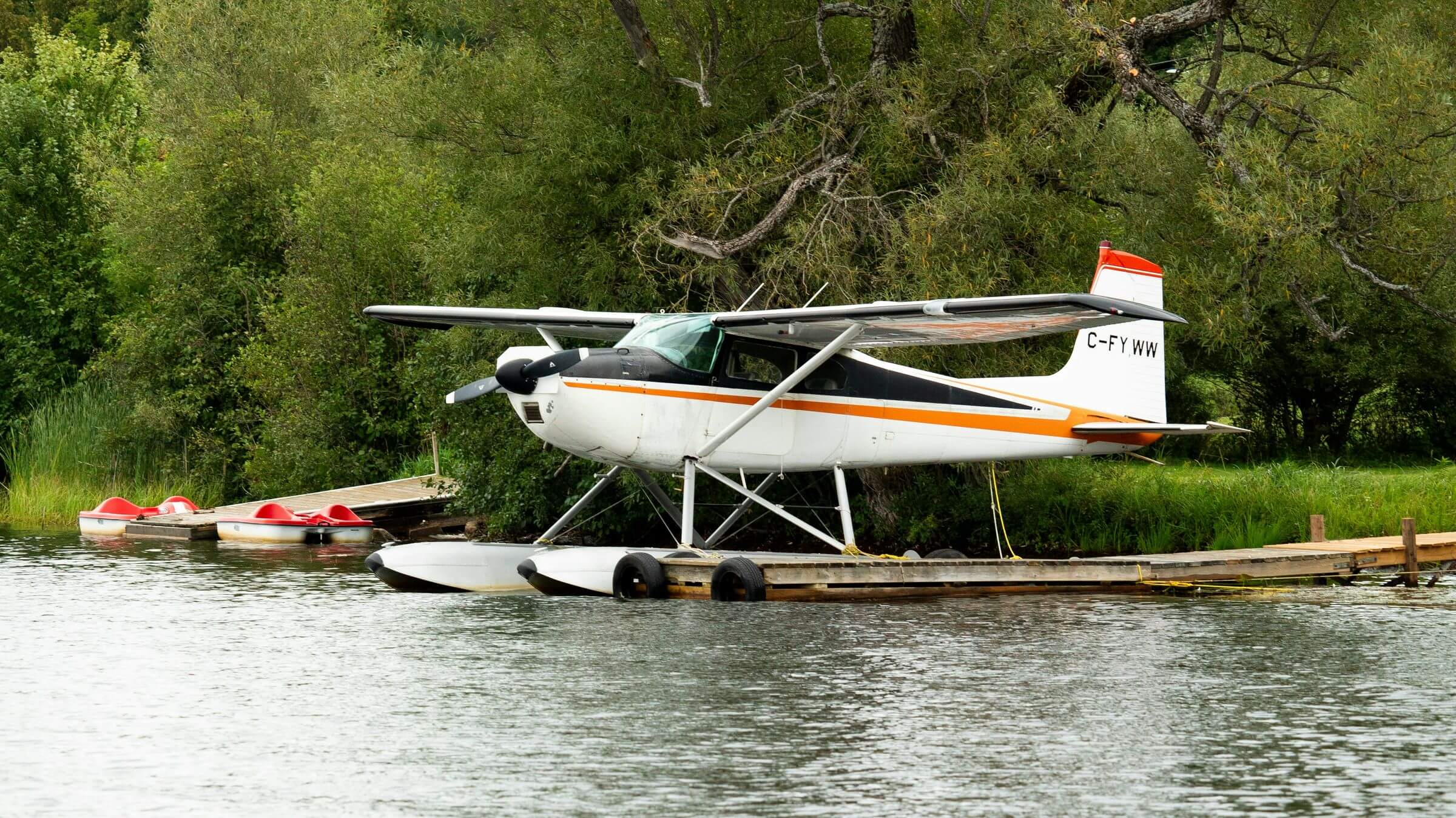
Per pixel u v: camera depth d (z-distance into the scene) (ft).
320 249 199.72
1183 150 126.82
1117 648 79.15
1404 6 116.47
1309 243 109.09
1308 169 117.91
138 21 414.62
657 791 49.08
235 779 50.93
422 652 78.23
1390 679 69.51
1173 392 208.85
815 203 134.41
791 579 99.50
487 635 84.28
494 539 160.15
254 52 282.36
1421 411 208.85
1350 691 66.13
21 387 231.71
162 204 218.18
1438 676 70.38
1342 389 204.13
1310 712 61.52
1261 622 90.17
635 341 109.29
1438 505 139.74
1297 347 196.03
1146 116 140.67
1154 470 173.88
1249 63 136.77
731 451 108.68
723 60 142.82
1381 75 107.24
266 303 217.15
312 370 196.34
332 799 48.32
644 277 138.72
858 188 131.85
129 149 256.32
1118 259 121.29
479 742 56.24
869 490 148.46
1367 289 127.75
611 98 138.51
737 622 90.07
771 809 46.93
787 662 74.18
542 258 142.31
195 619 92.79
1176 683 68.28
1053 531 142.82
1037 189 128.88
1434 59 106.52
